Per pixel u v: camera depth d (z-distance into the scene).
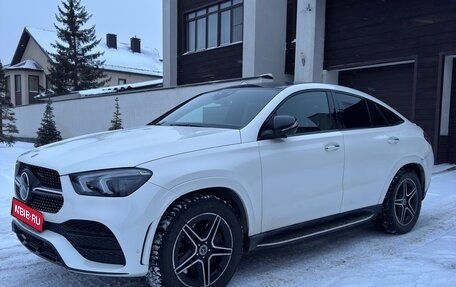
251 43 15.37
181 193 3.17
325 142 4.20
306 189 4.01
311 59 13.03
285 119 3.72
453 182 8.64
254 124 3.77
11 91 39.69
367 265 4.18
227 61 17.22
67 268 3.04
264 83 4.68
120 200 2.97
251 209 3.60
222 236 3.46
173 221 3.13
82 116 19.78
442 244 4.85
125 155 3.14
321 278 3.85
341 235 5.19
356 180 4.50
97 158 3.13
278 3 15.77
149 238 3.04
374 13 12.09
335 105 4.58
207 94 4.96
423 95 11.01
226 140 3.55
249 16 15.41
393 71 12.20
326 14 13.26
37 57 40.84
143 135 3.67
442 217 6.04
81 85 38.50
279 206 3.80
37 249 3.34
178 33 19.72
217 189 3.46
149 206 3.01
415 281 3.79
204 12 18.39
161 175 3.09
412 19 11.22
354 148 4.48
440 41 10.63
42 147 3.80
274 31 15.73
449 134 11.01
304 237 4.02
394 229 5.09
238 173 3.48
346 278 3.85
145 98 15.89
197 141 3.43
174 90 14.49
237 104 4.24
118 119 16.23
